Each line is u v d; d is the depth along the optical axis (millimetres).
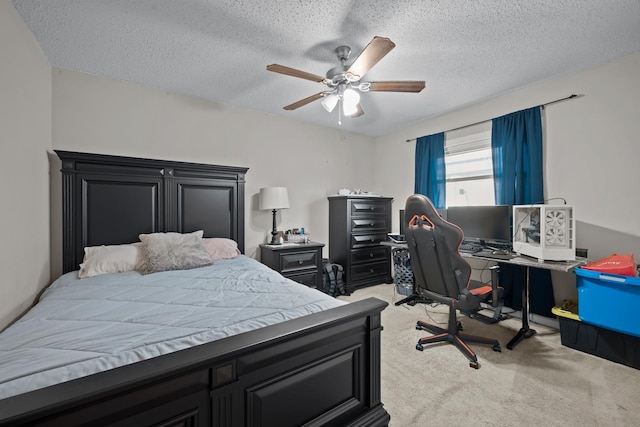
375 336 1306
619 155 2307
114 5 1657
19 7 1647
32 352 927
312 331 1067
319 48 2125
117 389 708
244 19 1796
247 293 1607
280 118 3703
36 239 1961
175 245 2334
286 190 3408
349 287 3801
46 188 2193
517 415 1481
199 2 1644
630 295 1879
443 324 2705
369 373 1291
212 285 1776
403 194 4227
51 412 646
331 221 4129
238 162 3363
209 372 891
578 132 2520
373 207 4105
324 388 1168
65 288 1727
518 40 2035
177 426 847
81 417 696
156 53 2197
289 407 1069
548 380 1781
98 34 1943
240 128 3373
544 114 2730
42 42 2023
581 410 1508
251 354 965
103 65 2375
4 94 1499
